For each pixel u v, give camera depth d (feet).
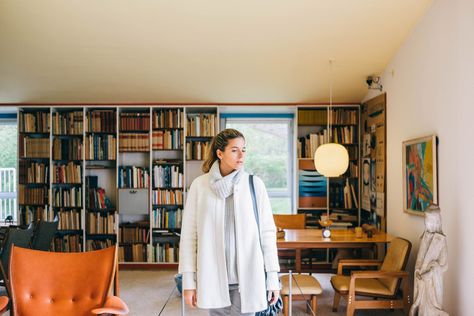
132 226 20.98
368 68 17.15
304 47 15.72
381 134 17.44
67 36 15.10
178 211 20.83
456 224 11.18
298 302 15.42
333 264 18.99
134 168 20.84
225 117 22.56
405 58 14.90
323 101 20.42
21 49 15.96
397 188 15.81
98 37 15.16
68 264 10.11
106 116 20.83
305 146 20.94
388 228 16.83
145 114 20.81
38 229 14.87
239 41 15.40
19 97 19.94
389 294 12.85
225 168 7.30
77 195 20.81
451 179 11.45
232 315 7.09
